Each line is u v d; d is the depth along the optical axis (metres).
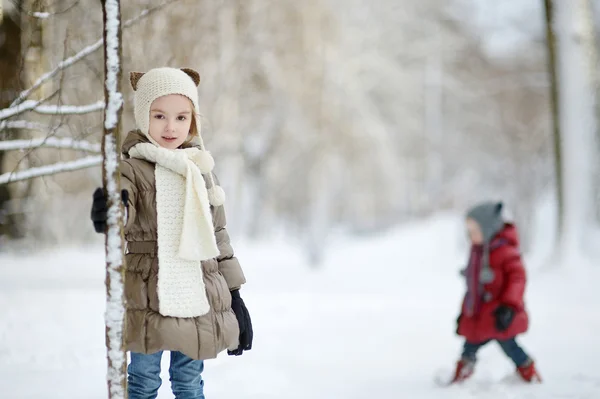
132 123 8.84
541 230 29.34
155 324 3.93
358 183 30.52
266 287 18.30
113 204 3.57
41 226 20.42
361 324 10.57
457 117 43.78
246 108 20.16
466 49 40.25
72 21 7.36
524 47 36.47
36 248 20.83
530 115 35.81
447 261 28.69
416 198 42.28
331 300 14.00
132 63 7.78
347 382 6.64
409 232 35.75
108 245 3.57
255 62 20.05
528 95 36.47
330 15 26.19
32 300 11.40
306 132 26.52
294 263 28.12
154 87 4.21
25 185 11.11
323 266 27.44
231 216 23.86
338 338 9.21
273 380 6.46
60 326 8.80
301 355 7.89
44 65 7.02
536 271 18.56
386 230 38.41
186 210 4.02
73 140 6.60
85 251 24.97
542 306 13.32
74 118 7.57
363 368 7.34
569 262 17.88
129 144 4.27
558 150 18.84
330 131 26.95
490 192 39.69
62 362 6.63
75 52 6.98
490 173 41.34
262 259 29.03
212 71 12.57
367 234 38.19
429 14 37.72
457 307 13.05
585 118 18.72
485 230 6.64
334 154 28.06
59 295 12.25
